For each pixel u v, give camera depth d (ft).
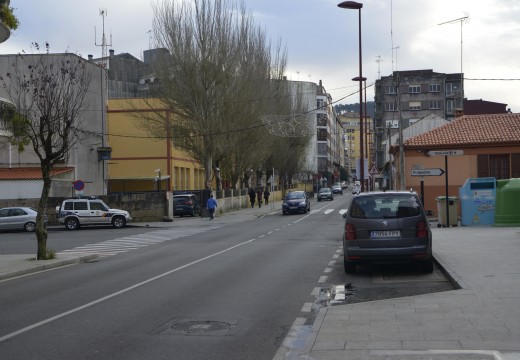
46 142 59.98
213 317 30.17
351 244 43.09
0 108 66.08
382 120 296.71
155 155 180.96
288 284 40.70
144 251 68.64
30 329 27.81
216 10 139.85
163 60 140.87
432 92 292.20
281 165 211.61
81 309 32.68
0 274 47.83
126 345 24.59
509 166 107.55
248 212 163.43
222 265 51.55
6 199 124.16
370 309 30.40
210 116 139.85
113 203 128.57
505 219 77.30
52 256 59.72
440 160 110.63
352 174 622.95
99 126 148.87
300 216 140.46
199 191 159.22
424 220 42.63
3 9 56.13
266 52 153.79
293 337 25.95
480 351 21.59
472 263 44.24
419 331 25.16
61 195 132.05
